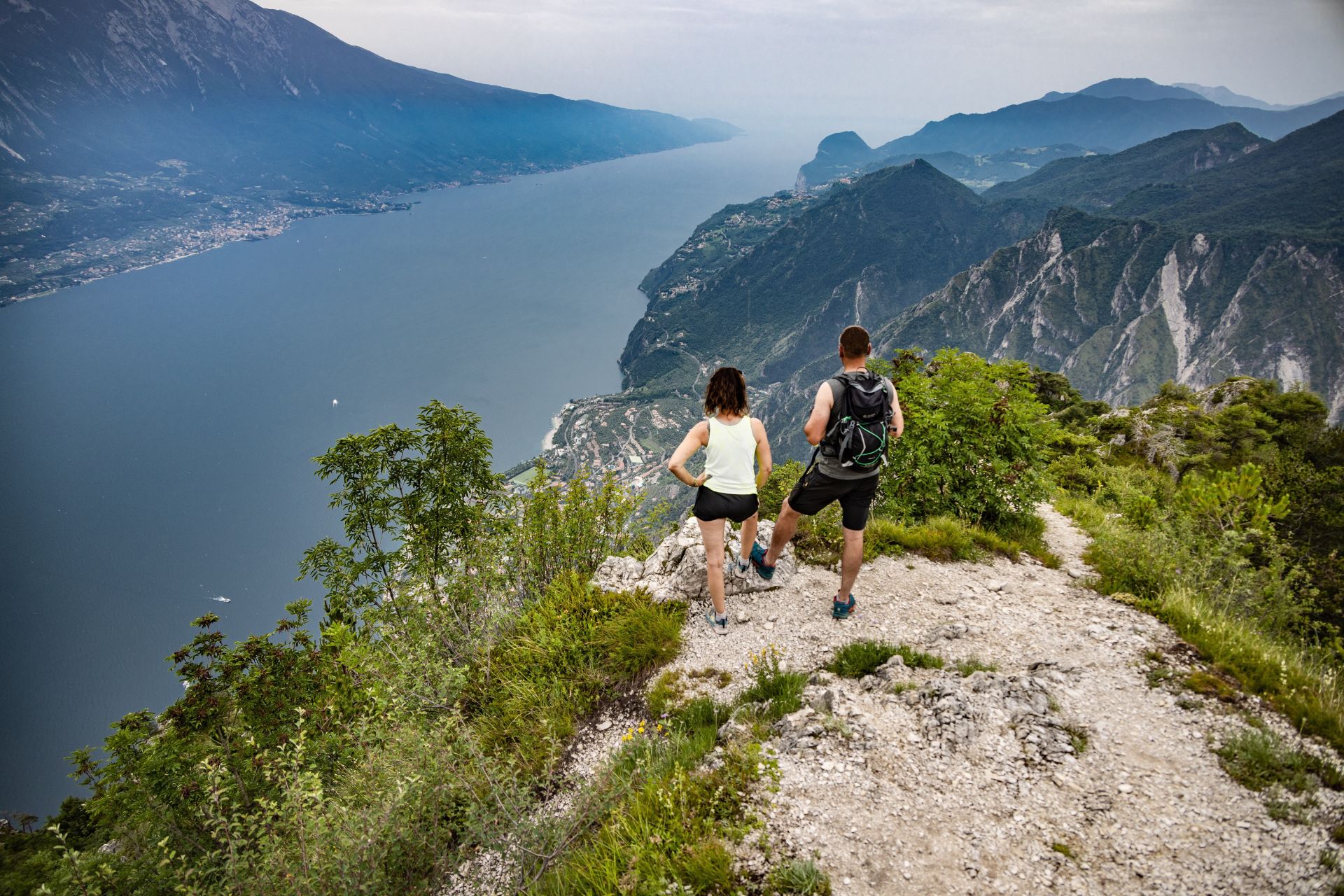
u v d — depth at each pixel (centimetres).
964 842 379
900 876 360
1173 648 544
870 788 422
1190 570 693
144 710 975
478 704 705
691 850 382
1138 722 461
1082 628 603
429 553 1408
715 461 585
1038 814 394
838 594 642
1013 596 689
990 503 892
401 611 1003
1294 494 1402
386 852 473
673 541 858
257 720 978
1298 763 396
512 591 949
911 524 898
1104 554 775
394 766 545
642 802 436
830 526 813
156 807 873
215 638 1075
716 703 572
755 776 434
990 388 962
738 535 788
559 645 699
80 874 507
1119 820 383
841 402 552
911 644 602
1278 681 475
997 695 497
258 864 477
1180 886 337
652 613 696
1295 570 691
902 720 487
